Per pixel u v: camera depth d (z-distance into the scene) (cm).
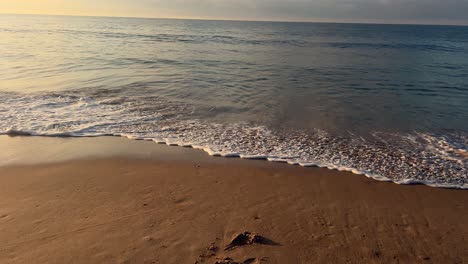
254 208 495
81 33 5000
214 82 1475
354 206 512
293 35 6706
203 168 643
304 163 680
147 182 575
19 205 490
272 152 735
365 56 2925
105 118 938
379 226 458
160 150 733
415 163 693
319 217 475
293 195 541
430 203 531
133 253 382
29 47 2666
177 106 1075
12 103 1037
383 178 619
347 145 789
